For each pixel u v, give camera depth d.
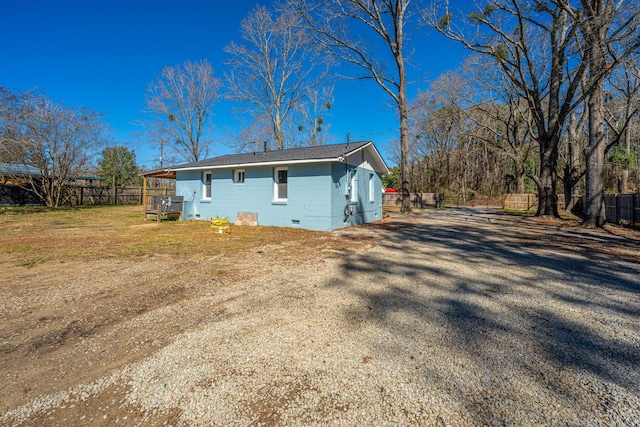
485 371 2.15
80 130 19.84
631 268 5.13
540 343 2.56
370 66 17.95
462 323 2.95
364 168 13.16
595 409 1.77
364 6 16.28
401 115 17.91
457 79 18.55
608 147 11.34
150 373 2.15
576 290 3.99
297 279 4.49
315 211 10.17
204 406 1.81
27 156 17.52
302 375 2.11
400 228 11.15
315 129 29.52
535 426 1.64
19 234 8.84
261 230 9.98
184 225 11.32
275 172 11.12
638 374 2.11
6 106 13.67
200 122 28.55
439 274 4.80
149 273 4.79
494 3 12.76
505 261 5.72
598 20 9.59
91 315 3.16
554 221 13.43
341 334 2.71
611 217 12.54
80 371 2.18
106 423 1.68
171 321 3.01
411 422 1.67
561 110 13.92
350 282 4.35
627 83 11.66
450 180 39.97
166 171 13.67
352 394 1.91
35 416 1.74
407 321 3.00
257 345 2.52
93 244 7.26
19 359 2.34
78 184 22.61
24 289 3.98
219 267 5.19
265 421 1.68
